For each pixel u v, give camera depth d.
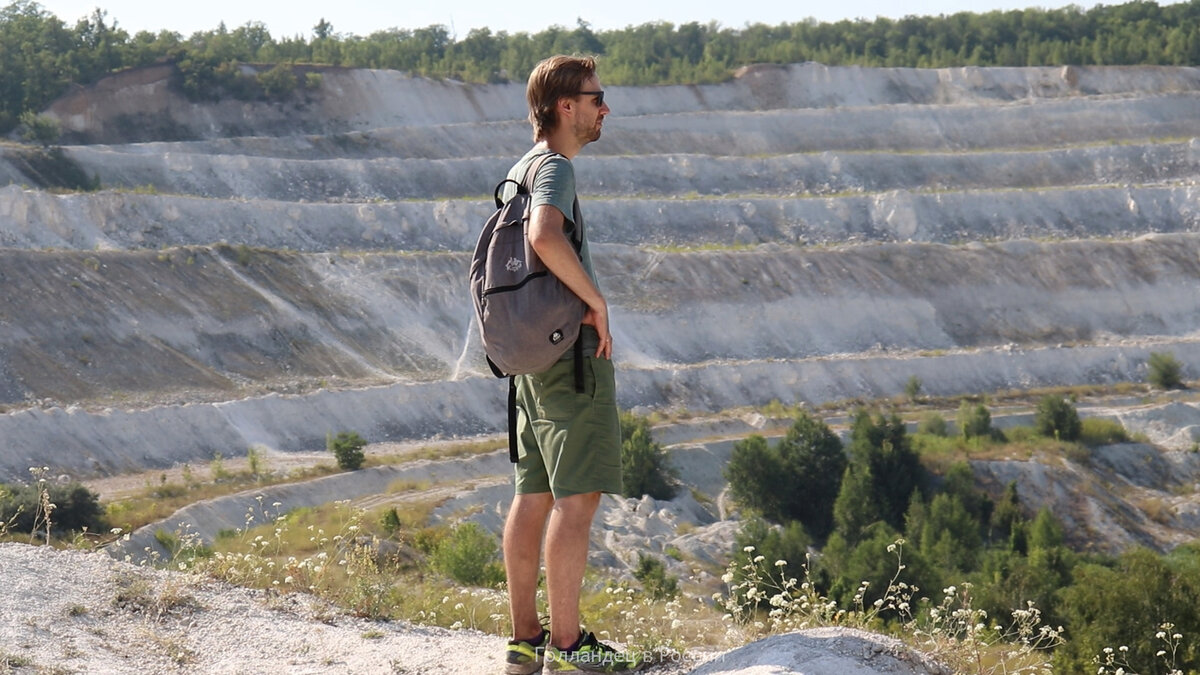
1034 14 161.00
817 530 48.66
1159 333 84.31
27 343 53.47
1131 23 158.25
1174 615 18.06
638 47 150.88
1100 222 99.56
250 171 90.06
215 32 123.00
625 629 7.49
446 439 56.88
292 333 63.88
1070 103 123.44
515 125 110.81
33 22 106.69
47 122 91.56
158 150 91.81
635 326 74.56
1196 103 123.75
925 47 157.00
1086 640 18.34
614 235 90.19
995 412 66.06
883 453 49.59
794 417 63.00
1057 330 83.12
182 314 60.91
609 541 41.03
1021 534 44.91
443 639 6.25
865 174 107.88
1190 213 100.00
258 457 48.84
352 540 8.20
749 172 106.44
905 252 86.50
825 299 80.44
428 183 95.50
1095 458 57.66
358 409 56.44
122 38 107.56
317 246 79.25
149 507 38.22
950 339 80.56
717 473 53.53
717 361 73.81
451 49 141.75
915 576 28.61
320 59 127.19
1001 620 25.25
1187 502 53.84
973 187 108.69
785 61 141.88
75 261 60.53
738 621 6.45
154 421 49.31
